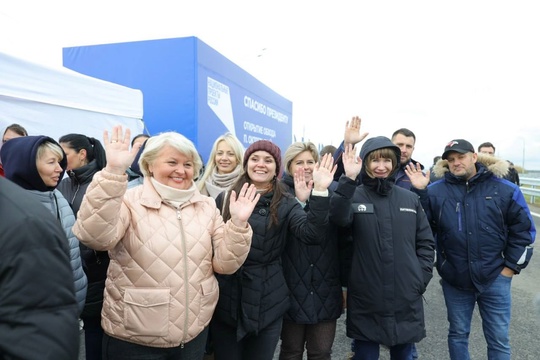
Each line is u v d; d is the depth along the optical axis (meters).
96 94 4.04
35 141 1.76
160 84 4.54
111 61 4.77
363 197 2.28
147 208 1.65
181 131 4.47
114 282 1.61
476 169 2.59
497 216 2.43
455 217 2.54
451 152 2.55
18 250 0.78
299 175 2.32
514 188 2.45
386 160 2.21
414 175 2.82
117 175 1.45
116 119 4.32
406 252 2.17
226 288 1.98
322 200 1.96
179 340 1.60
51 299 0.81
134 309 1.55
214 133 4.93
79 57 4.88
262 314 1.98
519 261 2.40
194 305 1.64
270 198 2.12
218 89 5.04
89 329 2.14
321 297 2.24
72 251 1.87
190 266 1.63
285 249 2.27
